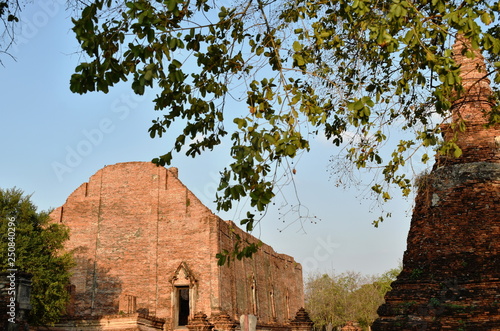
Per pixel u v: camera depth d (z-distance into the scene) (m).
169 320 31.98
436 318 12.55
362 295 59.25
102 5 7.82
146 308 32.47
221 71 9.46
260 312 39.00
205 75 9.45
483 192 13.82
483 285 12.58
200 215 33.81
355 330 24.89
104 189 35.62
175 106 9.26
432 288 13.14
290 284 48.38
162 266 33.28
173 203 34.53
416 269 13.71
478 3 8.27
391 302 13.41
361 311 57.91
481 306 12.22
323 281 62.41
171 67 8.10
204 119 9.32
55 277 26.80
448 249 13.60
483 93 14.47
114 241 34.31
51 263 26.95
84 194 35.66
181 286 32.97
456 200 14.00
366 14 8.64
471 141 14.38
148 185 35.28
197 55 9.23
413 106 11.20
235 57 9.38
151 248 33.78
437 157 14.52
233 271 34.94
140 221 34.53
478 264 13.05
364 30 8.76
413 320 12.76
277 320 42.66
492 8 8.02
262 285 40.81
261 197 7.98
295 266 49.66
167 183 35.12
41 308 25.77
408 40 7.81
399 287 13.62
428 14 9.84
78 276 33.69
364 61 10.46
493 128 14.34
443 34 8.53
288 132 8.02
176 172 36.53
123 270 33.59
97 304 33.06
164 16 8.35
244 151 7.78
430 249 13.81
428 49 8.32
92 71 7.72
